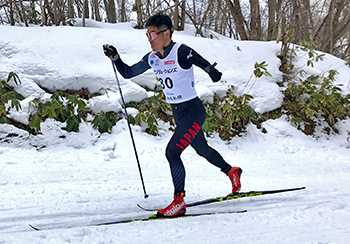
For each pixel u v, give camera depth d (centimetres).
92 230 211
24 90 455
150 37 233
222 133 507
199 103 250
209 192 301
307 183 329
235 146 498
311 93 571
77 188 300
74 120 447
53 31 546
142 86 520
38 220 229
